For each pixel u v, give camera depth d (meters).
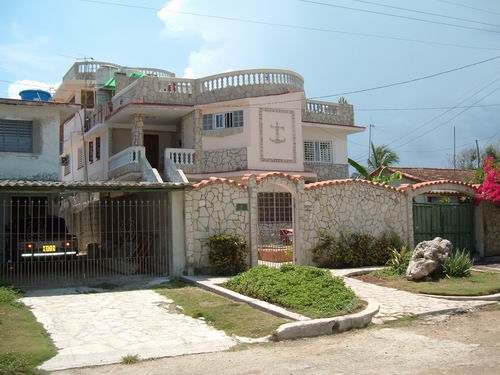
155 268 16.28
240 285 12.78
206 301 11.98
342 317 9.65
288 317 9.98
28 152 19.52
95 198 24.52
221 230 16.11
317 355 7.93
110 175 26.20
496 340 8.74
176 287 14.00
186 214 15.70
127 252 17.19
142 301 12.22
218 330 9.62
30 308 11.53
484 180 21.38
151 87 24.39
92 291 13.62
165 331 9.54
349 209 18.27
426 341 8.70
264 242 19.44
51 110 19.86
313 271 12.88
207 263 15.87
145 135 27.73
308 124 27.12
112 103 27.11
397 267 15.67
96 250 18.88
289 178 17.22
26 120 19.53
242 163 24.09
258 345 8.63
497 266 18.62
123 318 10.56
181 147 26.25
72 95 34.69
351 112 29.28
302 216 17.31
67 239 16.34
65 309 11.41
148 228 17.34
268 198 19.72
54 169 19.73
